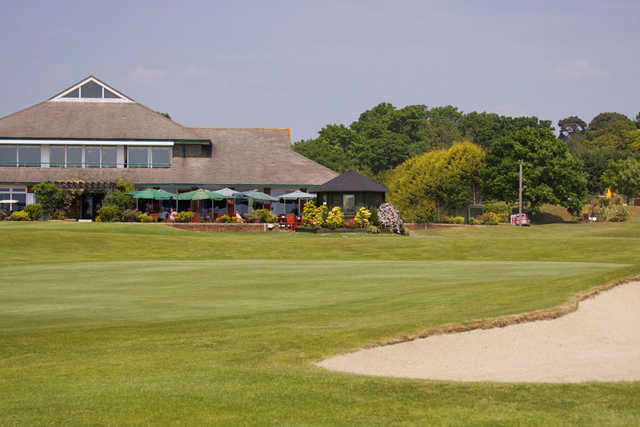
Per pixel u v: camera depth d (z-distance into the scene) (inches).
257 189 2207.2
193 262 1005.2
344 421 249.6
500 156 3321.9
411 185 3218.5
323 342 380.2
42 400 275.6
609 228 2632.9
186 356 354.0
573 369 340.2
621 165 4478.3
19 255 1187.3
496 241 1433.3
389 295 572.4
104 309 517.0
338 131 5615.2
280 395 282.2
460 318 426.6
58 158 2226.9
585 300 491.5
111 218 1966.0
